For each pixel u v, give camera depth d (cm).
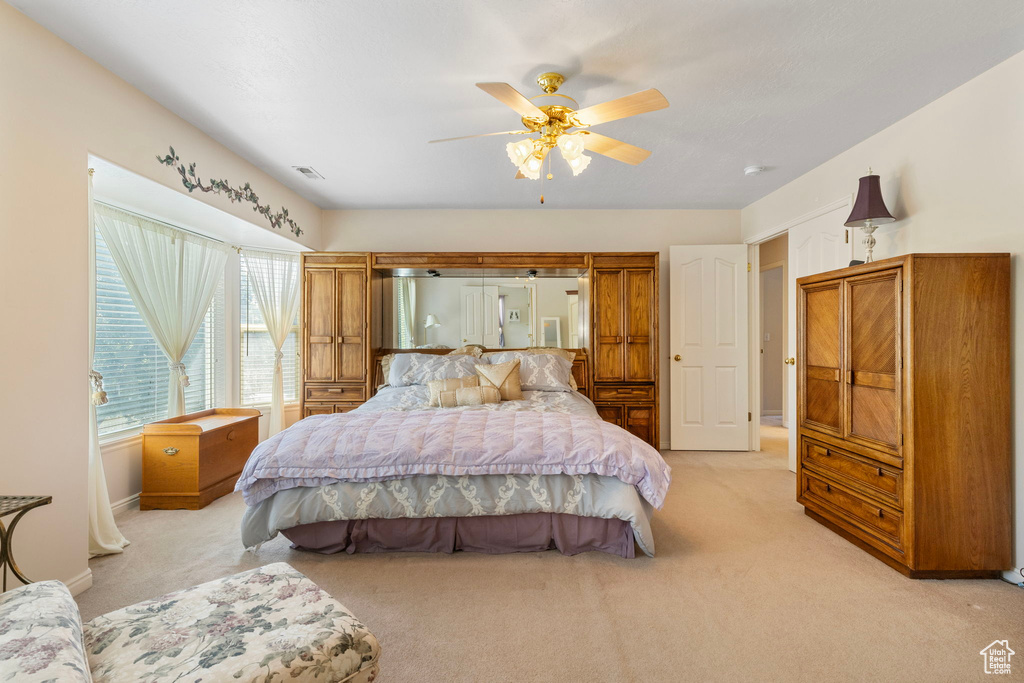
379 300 491
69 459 212
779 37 206
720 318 482
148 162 258
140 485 339
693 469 414
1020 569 219
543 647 174
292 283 496
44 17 192
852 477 265
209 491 335
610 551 251
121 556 251
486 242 500
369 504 248
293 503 249
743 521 295
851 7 187
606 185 416
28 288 194
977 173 243
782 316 653
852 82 245
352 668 120
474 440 255
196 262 400
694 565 238
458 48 213
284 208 415
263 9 187
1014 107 224
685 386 485
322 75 236
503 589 216
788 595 210
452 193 440
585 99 258
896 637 179
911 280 222
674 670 161
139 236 343
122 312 339
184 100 262
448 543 253
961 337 223
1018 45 215
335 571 234
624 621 190
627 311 468
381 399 410
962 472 222
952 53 221
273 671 107
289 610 131
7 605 120
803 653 170
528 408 371
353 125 293
